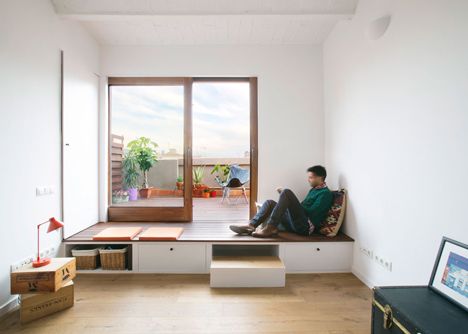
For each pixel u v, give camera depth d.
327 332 1.67
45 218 2.28
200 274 2.52
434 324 1.08
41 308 1.81
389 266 1.97
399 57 1.84
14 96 1.93
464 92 1.33
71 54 2.66
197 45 3.28
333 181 3.02
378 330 1.36
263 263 2.37
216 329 1.69
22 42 2.02
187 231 2.83
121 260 2.52
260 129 3.30
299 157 3.31
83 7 2.46
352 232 2.57
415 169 1.69
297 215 2.63
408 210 1.76
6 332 1.66
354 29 2.49
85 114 2.93
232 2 2.50
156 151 3.48
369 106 2.23
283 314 1.86
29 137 2.09
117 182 3.47
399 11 1.83
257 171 3.33
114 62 3.26
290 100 3.30
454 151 1.39
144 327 1.71
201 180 5.86
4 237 1.85
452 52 1.40
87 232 2.78
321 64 3.31
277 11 2.53
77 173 2.76
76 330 1.68
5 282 1.85
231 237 2.61
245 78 3.39
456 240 1.37
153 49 3.27
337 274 2.53
